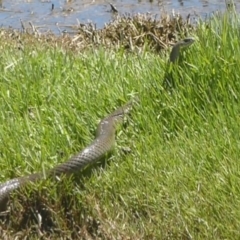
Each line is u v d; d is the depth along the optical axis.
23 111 18.02
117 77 19.05
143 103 17.45
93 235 13.98
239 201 13.99
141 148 16.08
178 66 18.33
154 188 14.70
